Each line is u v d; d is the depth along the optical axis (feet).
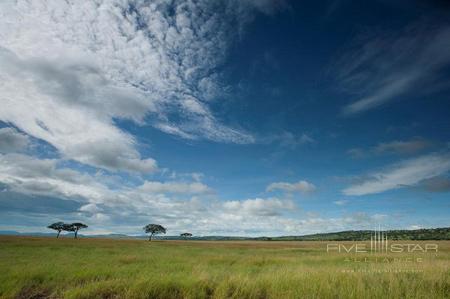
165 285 29.32
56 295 28.63
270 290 29.35
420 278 34.12
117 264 54.90
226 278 32.83
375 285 30.19
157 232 435.94
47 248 114.42
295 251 129.49
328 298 26.37
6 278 34.27
